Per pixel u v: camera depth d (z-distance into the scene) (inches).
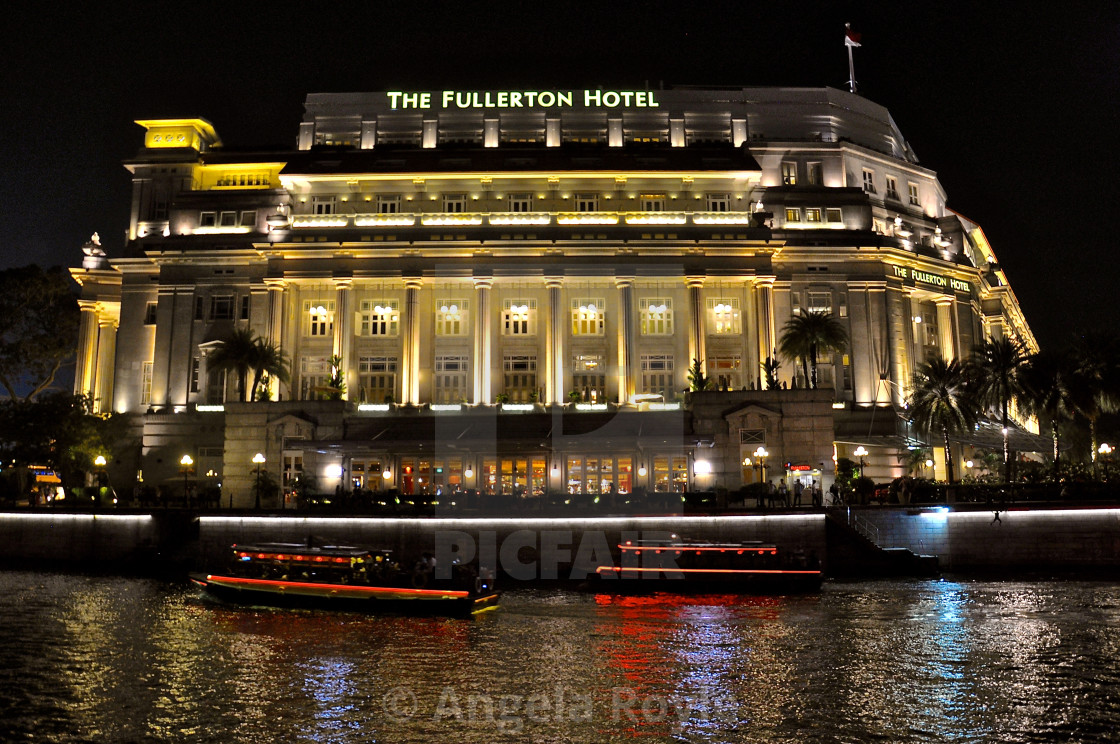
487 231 2987.2
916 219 3454.7
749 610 1593.3
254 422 2645.2
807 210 3201.3
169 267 3164.4
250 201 3233.3
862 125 3528.5
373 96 3385.8
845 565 2026.3
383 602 1579.7
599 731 915.4
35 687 1070.4
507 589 1899.6
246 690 1061.8
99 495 2625.5
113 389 3257.9
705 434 2502.5
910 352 3230.8
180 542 2180.1
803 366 2780.5
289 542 2095.2
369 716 962.7
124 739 893.8
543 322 3056.1
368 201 3164.4
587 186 3157.0
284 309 3029.0
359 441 2512.3
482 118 3383.4
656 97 3412.9
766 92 3437.5
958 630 1382.9
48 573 2118.6
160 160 3383.4
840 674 1125.7
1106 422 3860.7
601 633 1389.0
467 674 1133.1
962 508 2107.5
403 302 3026.6
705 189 3191.4
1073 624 1413.6
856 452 2650.1
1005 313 3858.3
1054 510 2062.0
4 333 3366.1
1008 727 919.7
